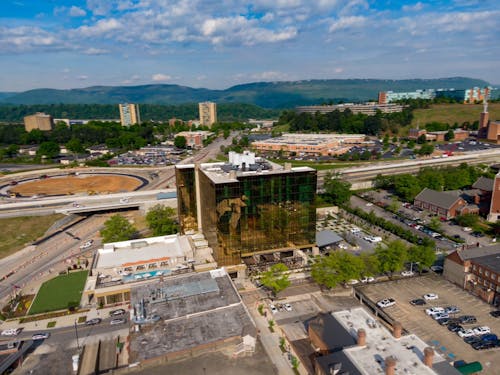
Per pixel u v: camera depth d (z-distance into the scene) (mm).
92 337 99562
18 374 86438
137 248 136500
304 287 121812
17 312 113438
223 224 125062
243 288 123062
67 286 129375
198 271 124062
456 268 118438
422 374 63938
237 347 71938
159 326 77812
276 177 127375
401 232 163250
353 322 81562
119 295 115188
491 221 177375
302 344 86750
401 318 97125
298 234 136750
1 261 152750
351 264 116375
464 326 93625
